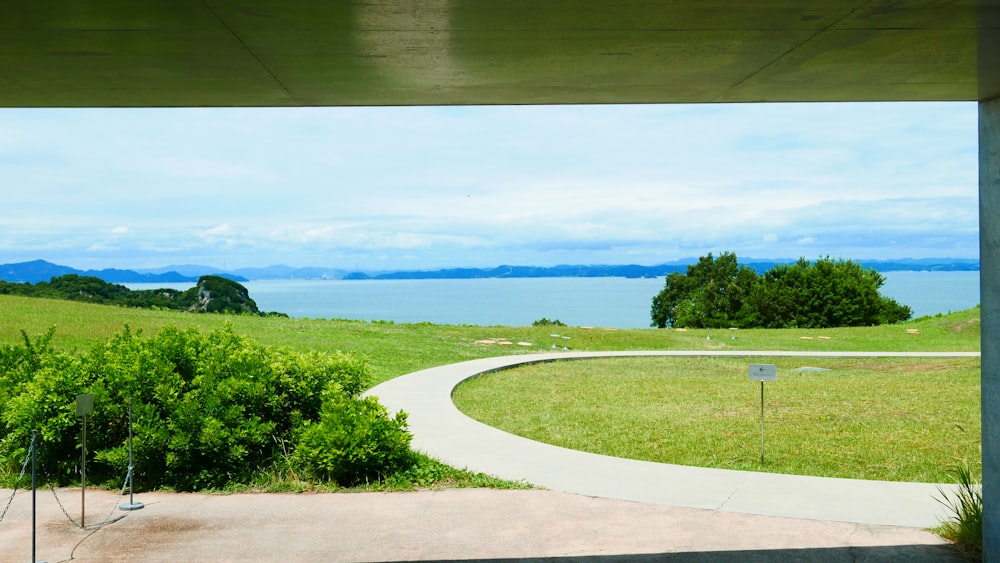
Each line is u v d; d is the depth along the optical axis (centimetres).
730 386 1706
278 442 905
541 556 613
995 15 375
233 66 451
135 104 549
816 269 5694
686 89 521
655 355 2411
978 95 529
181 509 750
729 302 6812
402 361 2158
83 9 357
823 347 2902
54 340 2069
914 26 394
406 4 354
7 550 632
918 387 1666
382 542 650
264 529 687
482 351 2522
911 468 954
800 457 1016
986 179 533
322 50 423
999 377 524
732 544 639
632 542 645
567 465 912
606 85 507
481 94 529
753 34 405
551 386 1709
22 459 848
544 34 402
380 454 839
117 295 5706
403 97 534
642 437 1154
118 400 857
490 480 840
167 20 371
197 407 834
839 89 521
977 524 624
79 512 741
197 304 5916
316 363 1037
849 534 662
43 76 469
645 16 375
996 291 523
